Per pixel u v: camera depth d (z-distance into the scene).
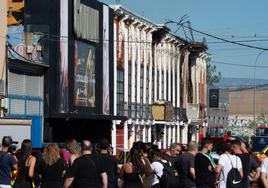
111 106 44.62
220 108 92.25
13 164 14.34
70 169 11.83
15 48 34.25
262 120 138.88
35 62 34.31
